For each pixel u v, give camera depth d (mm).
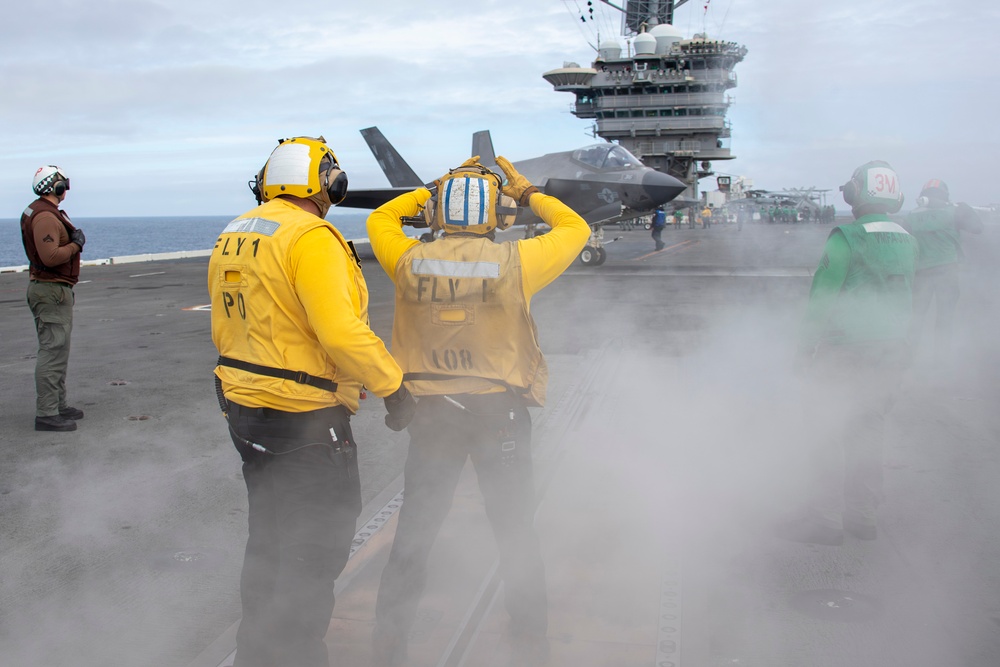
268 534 2311
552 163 18719
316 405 2154
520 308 2318
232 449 4754
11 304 12945
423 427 2357
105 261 23734
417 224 4383
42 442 4918
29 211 4910
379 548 3186
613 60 54000
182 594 2939
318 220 2145
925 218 6332
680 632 2506
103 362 7582
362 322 2125
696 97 53188
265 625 2244
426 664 2363
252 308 2127
